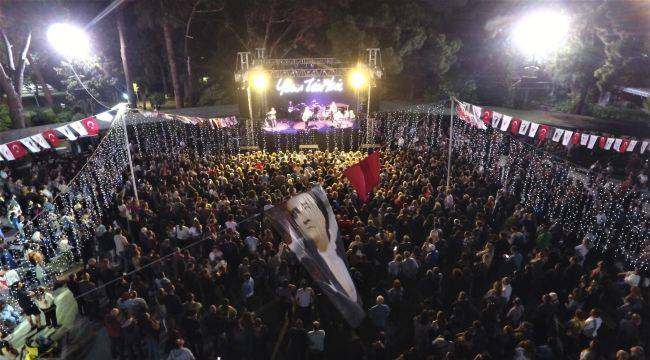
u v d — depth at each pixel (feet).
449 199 51.62
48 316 39.01
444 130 96.84
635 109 97.09
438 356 30.22
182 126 97.81
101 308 42.22
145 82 148.87
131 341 34.09
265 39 116.26
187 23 125.59
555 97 121.80
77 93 133.49
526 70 128.88
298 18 113.09
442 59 120.98
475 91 128.88
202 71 149.38
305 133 93.50
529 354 28.25
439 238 43.45
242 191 58.08
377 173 31.81
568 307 36.06
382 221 47.57
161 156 76.54
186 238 45.96
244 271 40.60
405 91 134.10
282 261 40.63
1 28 90.38
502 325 36.55
